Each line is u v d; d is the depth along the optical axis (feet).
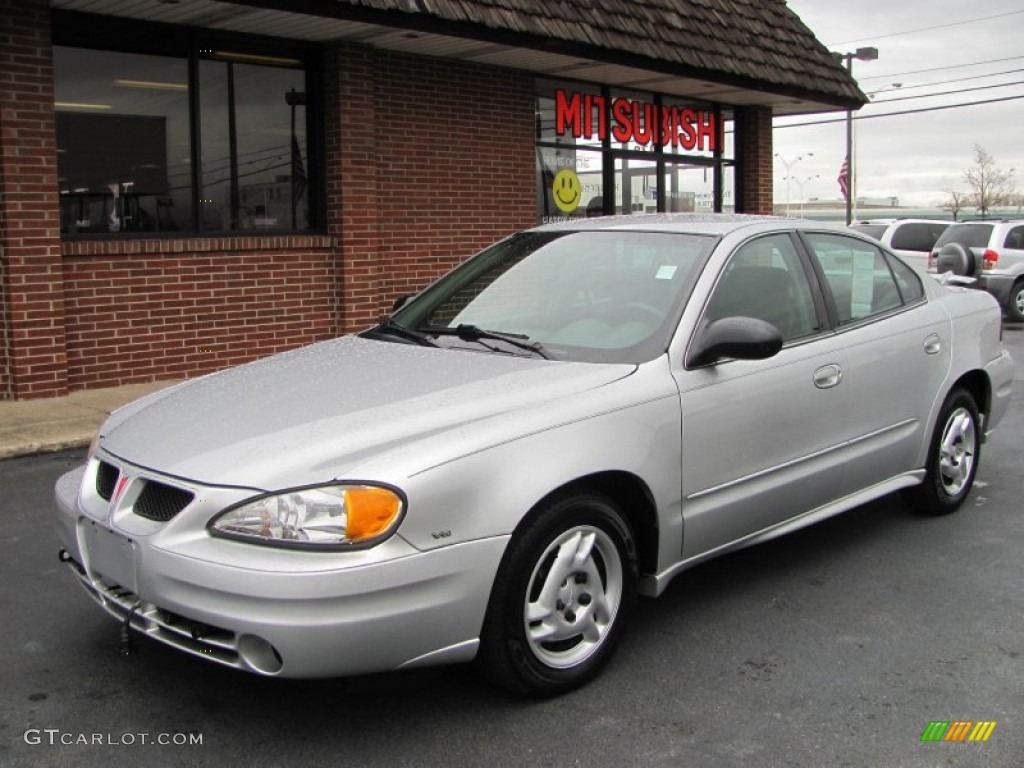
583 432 11.73
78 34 28.91
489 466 10.82
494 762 10.46
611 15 38.34
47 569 15.88
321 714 11.43
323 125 34.32
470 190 38.68
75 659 12.75
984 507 19.51
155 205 30.89
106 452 12.01
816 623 13.99
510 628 11.11
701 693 11.95
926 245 63.21
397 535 10.12
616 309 14.10
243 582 9.82
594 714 11.44
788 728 11.18
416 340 14.79
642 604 14.66
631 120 45.37
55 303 28.04
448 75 37.45
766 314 14.79
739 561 16.49
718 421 13.33
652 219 16.48
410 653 10.34
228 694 11.88
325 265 34.53
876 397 16.20
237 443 11.04
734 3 45.68
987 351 19.17
